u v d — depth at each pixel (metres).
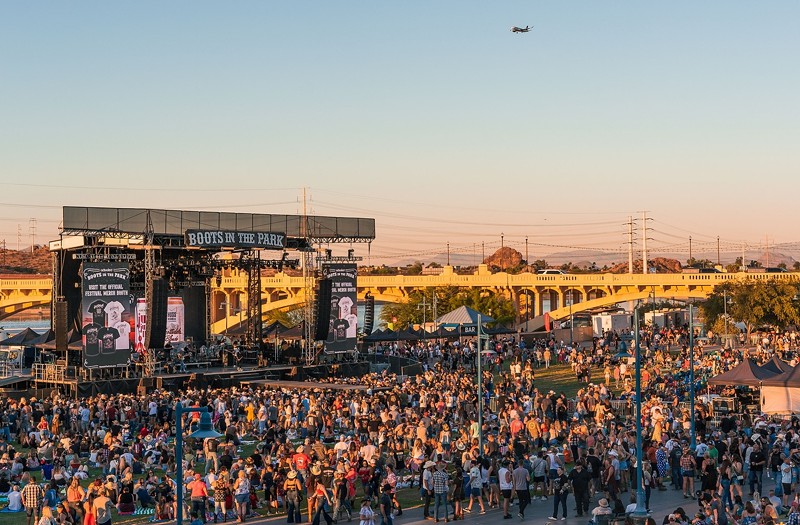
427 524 32.06
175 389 68.56
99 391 66.25
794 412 45.31
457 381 61.06
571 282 148.25
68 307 75.12
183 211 73.38
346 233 81.56
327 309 77.38
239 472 32.91
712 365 69.06
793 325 109.50
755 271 186.00
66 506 30.50
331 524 31.89
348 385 62.78
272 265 83.06
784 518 31.09
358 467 34.06
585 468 32.56
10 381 69.25
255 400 55.03
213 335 90.12
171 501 33.09
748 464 35.22
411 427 43.19
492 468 34.38
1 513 34.34
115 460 38.62
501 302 138.88
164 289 68.81
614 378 72.00
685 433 43.06
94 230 69.62
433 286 149.50
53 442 43.72
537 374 76.94
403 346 92.38
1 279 158.62
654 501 34.62
